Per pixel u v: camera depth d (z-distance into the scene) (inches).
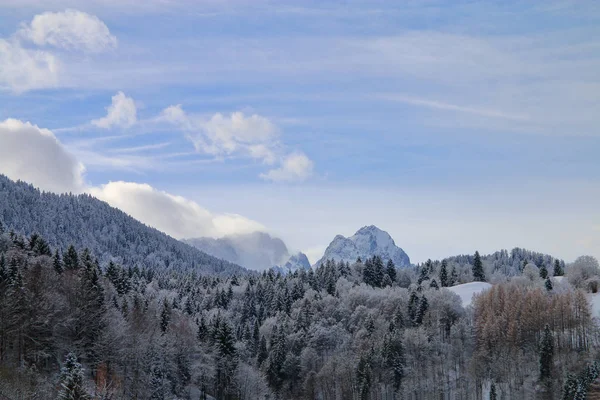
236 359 5467.5
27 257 5433.1
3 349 3779.5
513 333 6082.7
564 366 5590.6
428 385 5885.8
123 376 4399.6
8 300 3885.3
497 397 5536.4
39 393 3316.9
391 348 6082.7
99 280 5310.0
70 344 4352.9
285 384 6304.1
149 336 4859.7
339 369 6112.2
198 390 5241.1
